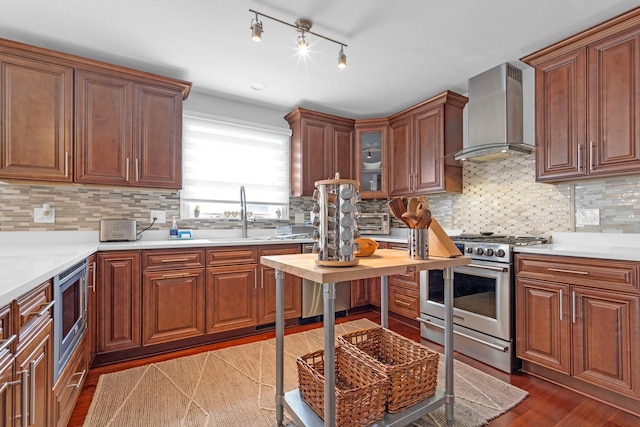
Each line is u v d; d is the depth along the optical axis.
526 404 1.74
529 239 2.43
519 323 2.10
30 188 2.44
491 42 2.27
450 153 3.10
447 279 1.56
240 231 3.33
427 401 1.52
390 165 3.66
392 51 2.38
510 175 2.81
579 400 1.78
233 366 2.18
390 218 3.97
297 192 3.50
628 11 1.80
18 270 1.19
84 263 1.81
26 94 2.15
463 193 3.21
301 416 1.40
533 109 2.66
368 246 1.55
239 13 1.92
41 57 2.19
